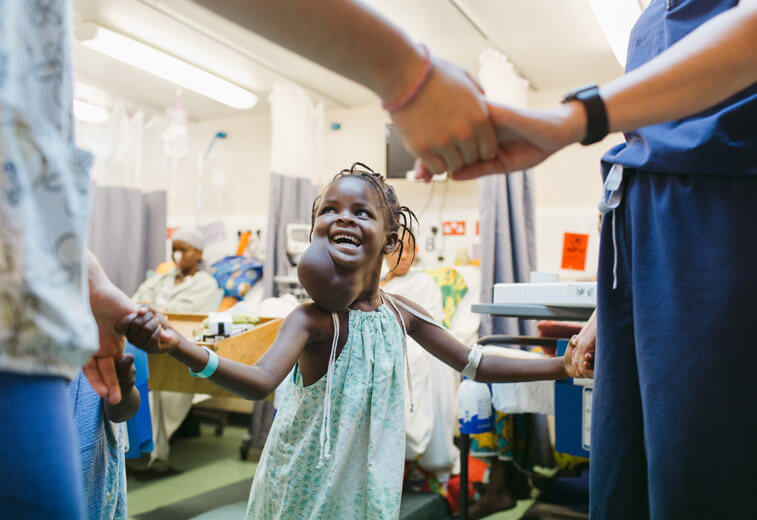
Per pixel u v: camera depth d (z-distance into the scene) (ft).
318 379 3.13
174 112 13.19
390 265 9.23
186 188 15.42
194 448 10.96
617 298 2.67
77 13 9.41
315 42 1.67
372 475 3.04
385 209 3.18
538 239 12.20
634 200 2.54
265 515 3.22
